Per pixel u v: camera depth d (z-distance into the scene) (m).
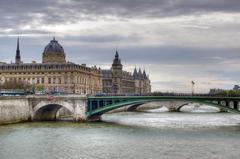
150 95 168.50
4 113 146.00
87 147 95.25
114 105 161.25
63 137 111.19
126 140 105.69
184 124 147.12
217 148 93.50
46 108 170.38
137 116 195.38
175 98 154.88
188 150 91.00
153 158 82.62
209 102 150.75
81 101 160.38
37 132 121.62
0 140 105.06
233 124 146.50
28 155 86.19
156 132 121.69
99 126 139.38
